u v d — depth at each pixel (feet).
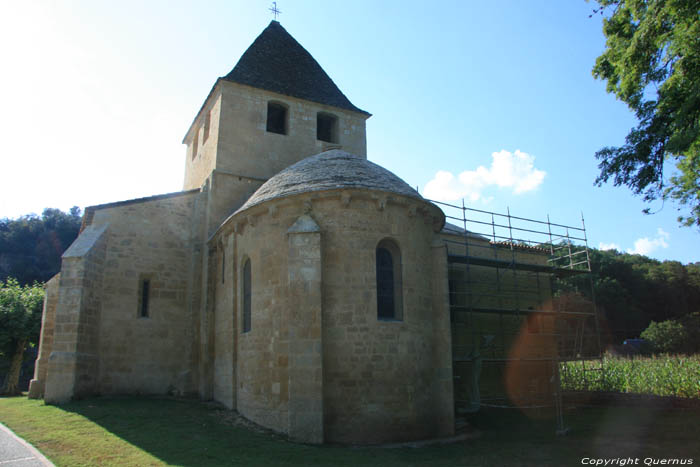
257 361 51.55
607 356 106.52
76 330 59.82
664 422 52.90
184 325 70.79
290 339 46.11
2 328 95.35
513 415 61.98
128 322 67.41
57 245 233.76
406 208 53.47
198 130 93.61
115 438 41.29
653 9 41.45
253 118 80.59
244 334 55.06
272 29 94.84
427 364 51.49
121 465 34.06
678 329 151.43
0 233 230.48
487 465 36.91
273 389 48.65
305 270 47.47
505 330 77.00
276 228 52.47
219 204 73.41
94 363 63.00
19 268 214.28
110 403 57.11
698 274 214.90
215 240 68.13
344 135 89.04
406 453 41.01
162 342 68.90
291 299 46.98
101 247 66.69
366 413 46.16
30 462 34.14
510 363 75.20
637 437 46.42
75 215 266.98
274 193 53.57
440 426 50.39
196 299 70.03
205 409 56.34
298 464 36.63
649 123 43.98
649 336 155.12
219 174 74.69
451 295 72.90
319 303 46.70
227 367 58.34
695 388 65.67
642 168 45.29
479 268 77.41
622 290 196.54
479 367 62.08
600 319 184.75
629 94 46.68
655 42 42.98
